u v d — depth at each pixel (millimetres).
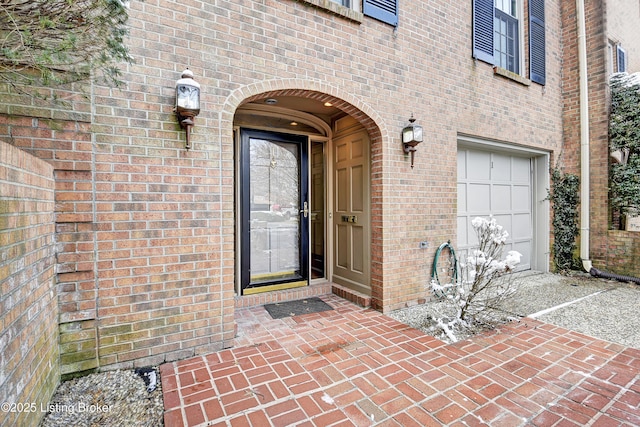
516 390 2061
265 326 3160
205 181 2590
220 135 2648
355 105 3352
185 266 2518
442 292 3814
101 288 2248
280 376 2229
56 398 1962
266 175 4121
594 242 5547
